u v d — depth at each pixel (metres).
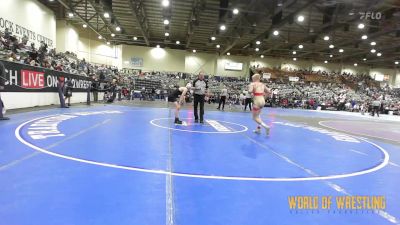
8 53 12.37
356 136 9.23
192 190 3.41
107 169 4.04
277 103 31.38
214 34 28.88
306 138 7.99
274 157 5.36
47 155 4.58
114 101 20.50
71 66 20.59
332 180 4.11
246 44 35.25
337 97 33.66
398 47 30.08
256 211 2.93
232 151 5.68
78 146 5.34
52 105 13.33
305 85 40.03
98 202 2.92
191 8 21.73
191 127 8.80
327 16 19.39
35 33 22.03
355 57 40.56
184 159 4.83
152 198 3.10
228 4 19.50
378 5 17.80
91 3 20.34
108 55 38.12
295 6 19.28
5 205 2.74
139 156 4.86
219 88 33.56
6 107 10.02
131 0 18.70
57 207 2.76
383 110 30.22
